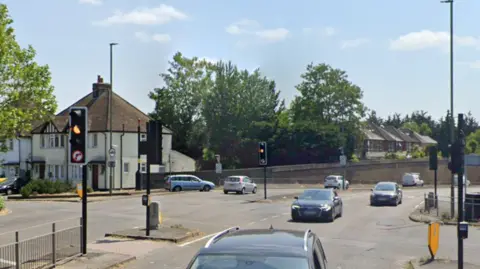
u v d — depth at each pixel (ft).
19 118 99.66
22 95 101.71
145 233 68.39
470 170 279.90
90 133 192.54
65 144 199.00
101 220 88.07
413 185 241.76
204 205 119.44
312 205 89.81
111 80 158.20
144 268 48.88
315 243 25.71
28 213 99.50
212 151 270.46
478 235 74.49
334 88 281.33
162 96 276.00
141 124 199.62
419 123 601.21
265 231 26.43
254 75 282.36
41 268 45.47
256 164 263.70
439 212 102.63
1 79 99.25
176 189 171.73
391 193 126.93
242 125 271.08
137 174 173.88
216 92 272.72
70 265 48.32
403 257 56.90
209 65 281.33
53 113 106.93
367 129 369.71
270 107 283.18
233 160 266.57
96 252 55.06
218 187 197.98
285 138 259.80
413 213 102.83
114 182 189.78
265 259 22.58
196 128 274.57
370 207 121.80
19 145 216.33
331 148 256.32
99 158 190.60
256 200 132.57
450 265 50.39
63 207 112.16
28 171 209.97
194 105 278.05
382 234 75.15
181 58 276.82
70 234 50.90
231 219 92.73
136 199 134.72
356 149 294.05
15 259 42.11
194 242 64.80
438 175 290.15
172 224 83.25
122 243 63.00
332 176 205.16
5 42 99.50
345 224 86.69
